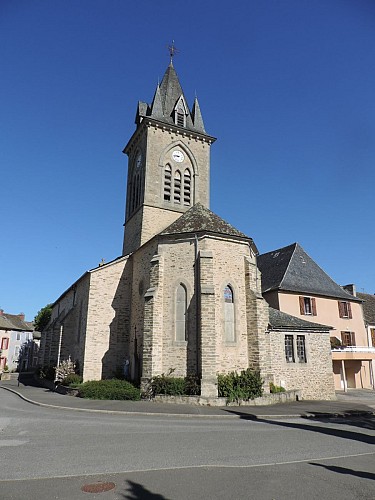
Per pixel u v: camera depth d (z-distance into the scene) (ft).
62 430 33.37
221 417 42.78
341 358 93.56
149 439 29.81
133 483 19.48
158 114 94.32
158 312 59.16
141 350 67.67
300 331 74.64
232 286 60.70
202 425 37.29
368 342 108.58
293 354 72.79
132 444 27.99
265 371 58.34
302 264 106.83
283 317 77.56
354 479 20.81
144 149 91.86
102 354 71.77
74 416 41.86
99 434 31.58
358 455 26.63
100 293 74.33
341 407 56.24
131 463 23.08
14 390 77.66
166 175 91.04
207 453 25.81
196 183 93.40
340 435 34.60
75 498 17.42
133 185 98.17
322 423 42.29
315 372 73.72
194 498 17.57
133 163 100.12
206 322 54.65
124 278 76.89
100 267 75.46
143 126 92.89
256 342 58.49
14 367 186.60
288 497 17.90
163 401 52.19
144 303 62.69
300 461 24.44
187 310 58.34
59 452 25.55
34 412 45.21
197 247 60.54
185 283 59.72
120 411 44.21
